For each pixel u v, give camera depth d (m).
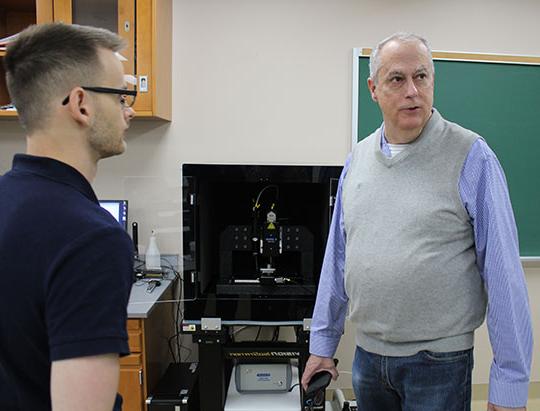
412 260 1.12
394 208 1.17
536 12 2.35
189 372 2.06
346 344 2.42
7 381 0.66
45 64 0.67
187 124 2.33
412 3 2.30
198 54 2.30
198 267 1.72
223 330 1.72
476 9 2.33
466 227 1.12
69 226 0.62
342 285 1.45
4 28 2.27
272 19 2.29
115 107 0.75
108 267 0.63
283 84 2.32
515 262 1.06
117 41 0.77
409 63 1.14
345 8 2.29
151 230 2.33
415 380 1.17
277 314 1.72
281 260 1.97
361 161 1.34
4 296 0.62
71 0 1.97
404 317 1.14
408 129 1.16
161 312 2.13
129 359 1.76
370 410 1.33
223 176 1.70
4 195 0.67
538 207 2.41
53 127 0.69
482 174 1.08
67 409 0.58
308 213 1.91
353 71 2.29
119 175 2.34
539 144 2.39
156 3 1.99
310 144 2.36
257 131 2.34
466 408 1.16
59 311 0.60
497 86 2.34
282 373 1.86
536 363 2.50
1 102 2.20
